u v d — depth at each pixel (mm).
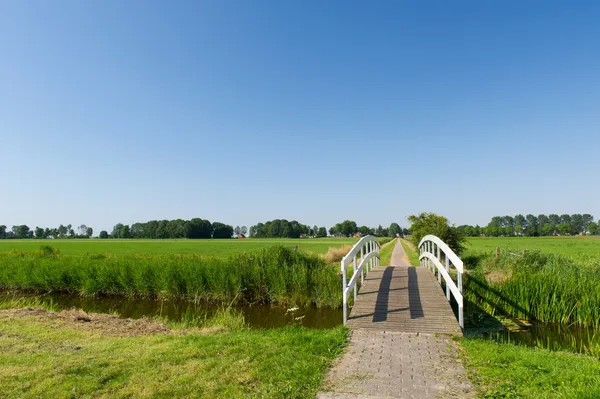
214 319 10250
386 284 10320
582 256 19641
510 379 4527
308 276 14492
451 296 12188
